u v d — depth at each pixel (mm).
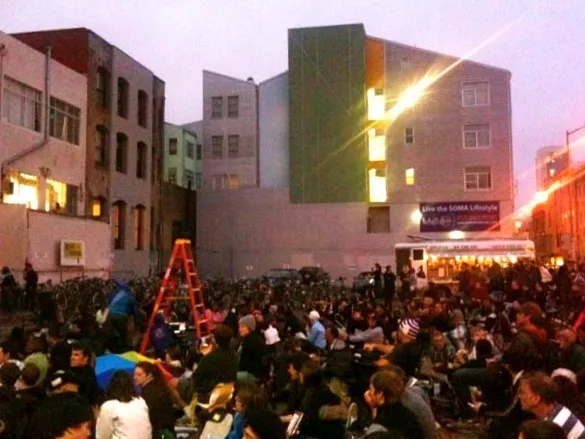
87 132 32781
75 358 6457
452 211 43531
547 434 3303
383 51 45281
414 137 44469
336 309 16297
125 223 37000
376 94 45375
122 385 5387
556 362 7305
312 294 24094
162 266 42094
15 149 26391
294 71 45844
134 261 37906
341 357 6961
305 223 45156
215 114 50219
